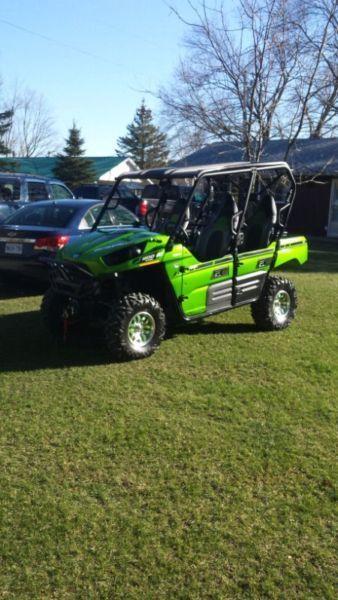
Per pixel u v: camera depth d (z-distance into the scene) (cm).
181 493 337
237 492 339
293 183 654
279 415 443
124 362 552
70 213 820
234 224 608
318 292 936
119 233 584
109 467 362
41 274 789
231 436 406
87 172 4469
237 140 1498
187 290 574
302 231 2122
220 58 1438
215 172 579
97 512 317
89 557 284
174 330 674
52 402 456
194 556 286
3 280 827
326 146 2155
